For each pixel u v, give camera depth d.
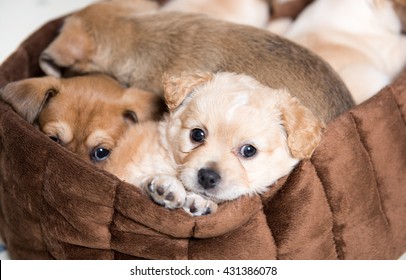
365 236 0.59
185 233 0.52
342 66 0.71
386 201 0.61
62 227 0.55
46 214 0.56
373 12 0.78
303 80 0.61
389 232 0.62
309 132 0.53
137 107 0.60
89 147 0.58
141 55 0.66
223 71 0.62
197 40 0.64
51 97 0.60
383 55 0.78
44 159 0.54
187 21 0.66
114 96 0.60
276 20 0.82
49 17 0.89
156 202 0.51
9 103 0.60
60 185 0.53
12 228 0.60
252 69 0.61
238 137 0.51
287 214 0.54
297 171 0.54
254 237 0.54
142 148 0.56
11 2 0.91
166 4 0.80
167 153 0.55
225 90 0.53
